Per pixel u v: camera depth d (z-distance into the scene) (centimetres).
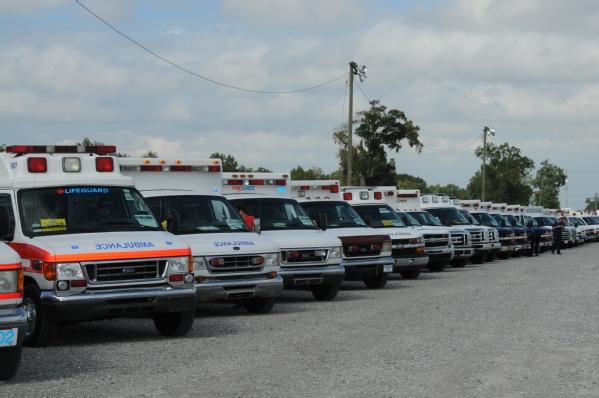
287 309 1518
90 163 1220
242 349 1043
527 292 1756
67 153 1225
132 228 1177
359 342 1084
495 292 1766
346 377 857
